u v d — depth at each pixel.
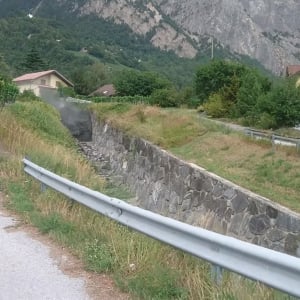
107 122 41.38
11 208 9.64
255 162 21.44
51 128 30.53
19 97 46.00
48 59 142.88
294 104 42.03
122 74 92.81
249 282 4.98
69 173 13.65
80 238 7.23
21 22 159.75
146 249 6.19
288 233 13.83
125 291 5.43
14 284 5.65
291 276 4.02
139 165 29.52
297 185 17.80
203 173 20.20
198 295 4.96
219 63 66.62
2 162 14.09
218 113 52.16
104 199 7.60
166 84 87.50
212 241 4.92
